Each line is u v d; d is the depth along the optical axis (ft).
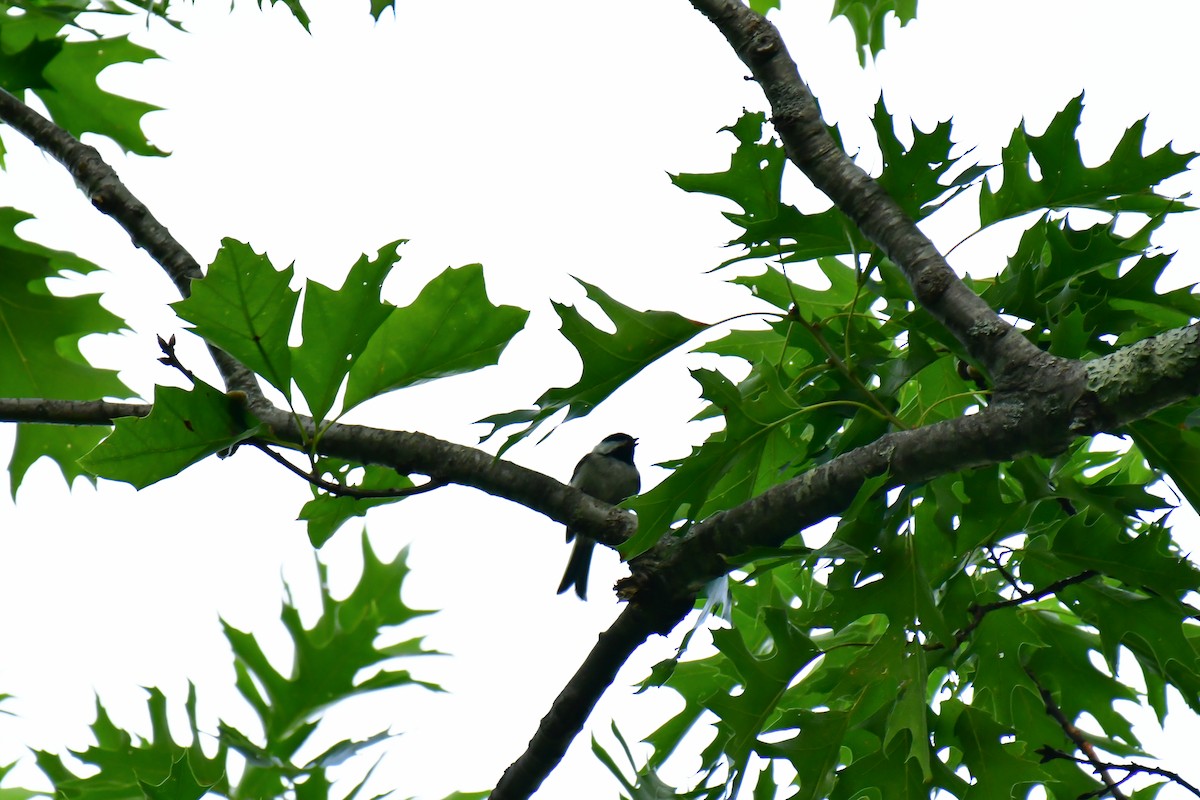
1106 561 17.53
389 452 19.88
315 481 18.70
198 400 17.78
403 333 18.52
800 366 23.25
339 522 21.17
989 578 21.07
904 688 17.48
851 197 18.12
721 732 17.85
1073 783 19.38
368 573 25.43
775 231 18.99
